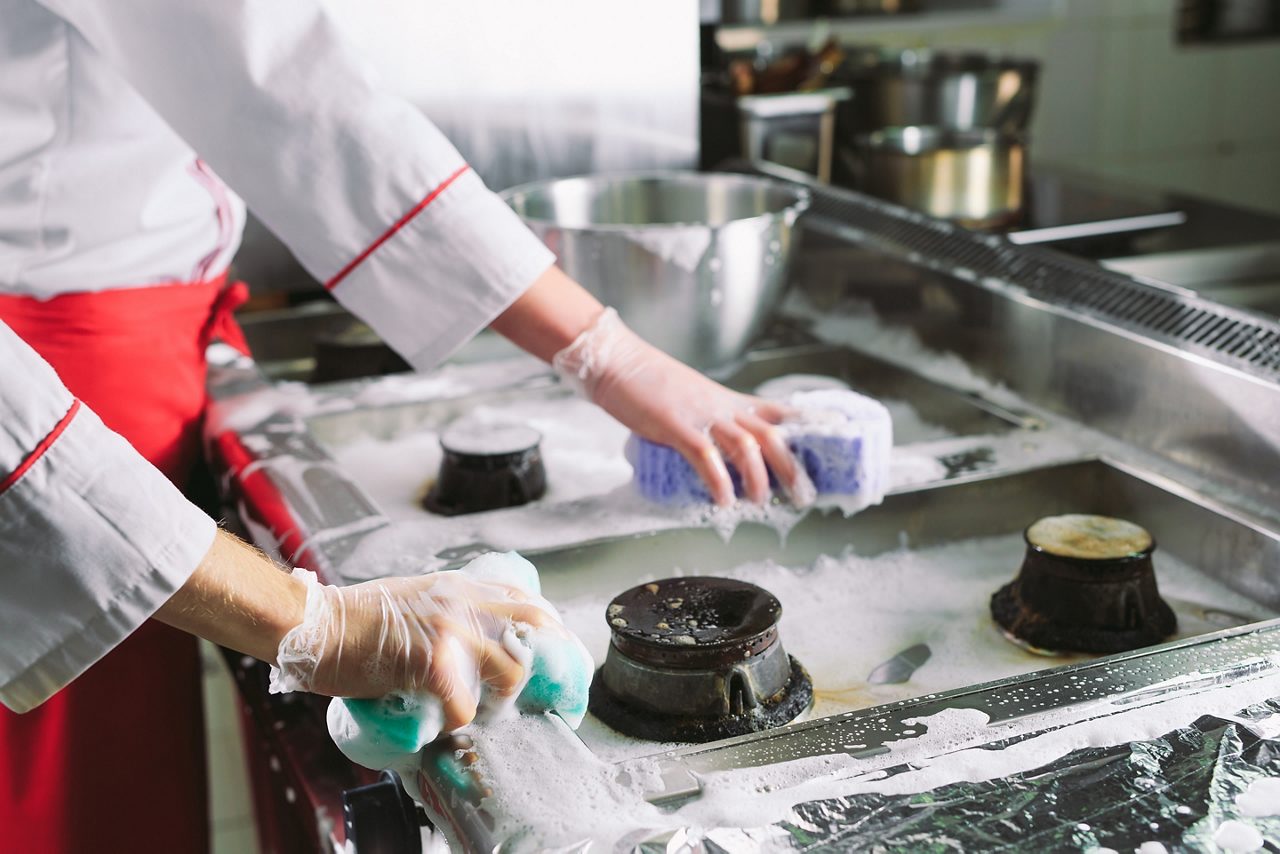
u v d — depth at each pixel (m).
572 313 0.98
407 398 1.18
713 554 0.92
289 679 0.61
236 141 0.94
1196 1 3.12
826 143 1.77
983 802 0.54
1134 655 0.66
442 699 0.60
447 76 1.40
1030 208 1.70
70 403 0.64
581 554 0.88
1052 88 3.05
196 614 0.64
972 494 0.96
